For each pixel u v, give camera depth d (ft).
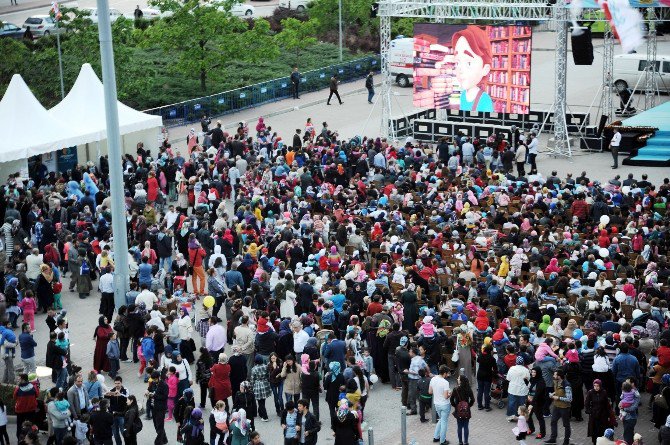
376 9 177.17
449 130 180.75
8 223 121.19
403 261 110.22
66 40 199.41
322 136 165.58
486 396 90.22
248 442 79.30
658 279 108.47
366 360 93.71
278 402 89.71
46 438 85.71
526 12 169.89
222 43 203.72
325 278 106.42
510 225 122.62
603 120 173.27
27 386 83.71
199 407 91.20
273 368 88.43
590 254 109.50
